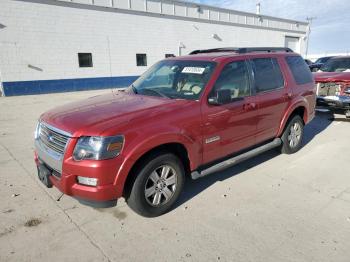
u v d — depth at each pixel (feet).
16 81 52.29
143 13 68.54
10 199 12.96
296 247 9.63
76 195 10.23
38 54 54.13
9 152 19.34
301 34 122.72
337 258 9.11
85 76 61.31
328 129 24.06
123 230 10.73
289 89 16.83
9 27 50.31
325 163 16.74
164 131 10.84
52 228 10.87
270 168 16.16
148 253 9.50
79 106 12.60
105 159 9.73
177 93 13.14
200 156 12.43
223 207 12.22
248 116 14.25
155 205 11.35
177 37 76.79
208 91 12.57
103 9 61.77
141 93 13.96
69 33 57.57
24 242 10.10
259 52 15.94
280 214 11.60
